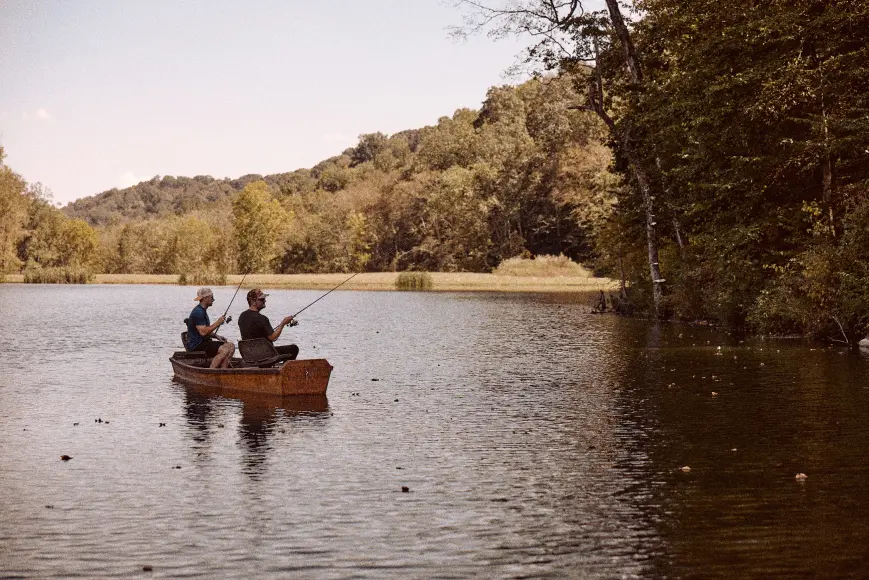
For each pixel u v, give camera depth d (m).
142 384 15.18
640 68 31.20
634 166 31.70
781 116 24.03
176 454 9.55
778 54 24.09
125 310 42.19
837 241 23.06
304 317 35.31
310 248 121.44
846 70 23.31
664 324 29.41
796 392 13.50
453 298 54.59
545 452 9.48
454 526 6.89
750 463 8.87
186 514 7.27
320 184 195.50
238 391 14.25
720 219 26.34
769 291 23.84
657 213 31.06
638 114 30.17
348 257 120.50
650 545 6.41
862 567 5.93
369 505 7.48
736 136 24.92
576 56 31.20
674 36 29.12
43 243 126.25
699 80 25.62
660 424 11.02
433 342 23.22
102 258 137.50
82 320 34.19
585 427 10.89
